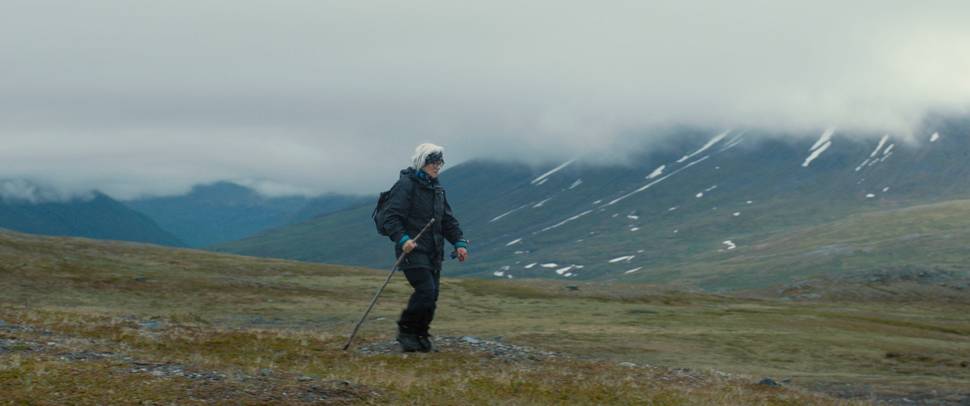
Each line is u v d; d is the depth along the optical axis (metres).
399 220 15.56
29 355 11.58
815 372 38.59
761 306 107.44
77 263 73.31
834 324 77.06
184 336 16.53
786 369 39.03
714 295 118.50
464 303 75.12
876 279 182.62
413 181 15.66
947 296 169.62
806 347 48.41
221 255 104.44
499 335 44.34
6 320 16.55
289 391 10.40
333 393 10.63
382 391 11.30
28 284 59.84
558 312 70.31
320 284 79.81
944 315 142.50
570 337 44.00
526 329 50.03
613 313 71.38
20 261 67.75
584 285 106.12
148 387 9.86
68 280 63.19
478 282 98.19
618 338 44.97
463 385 12.81
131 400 9.28
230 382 10.55
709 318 71.94
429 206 15.71
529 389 13.33
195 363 12.55
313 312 57.28
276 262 102.25
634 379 16.11
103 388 9.66
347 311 58.75
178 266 84.88
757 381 19.59
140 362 11.66
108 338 15.52
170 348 15.12
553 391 13.46
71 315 19.64
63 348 12.57
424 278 15.87
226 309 57.25
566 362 17.36
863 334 64.25
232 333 17.45
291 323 49.97
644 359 37.78
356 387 11.16
